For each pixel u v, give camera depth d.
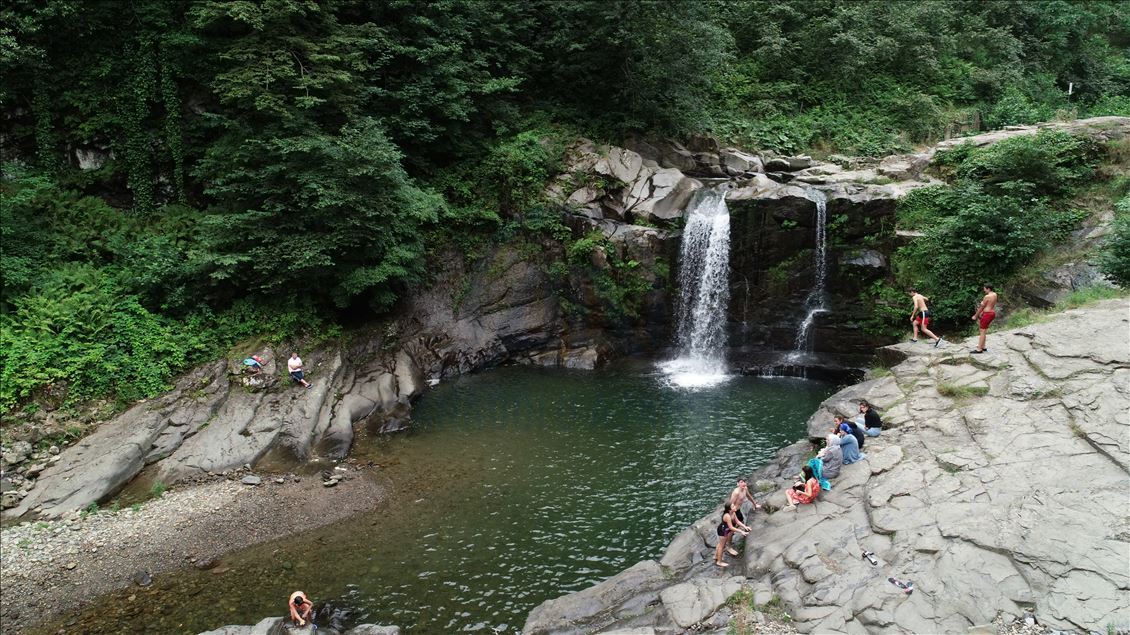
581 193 26.95
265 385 19.05
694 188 27.33
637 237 25.78
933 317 22.14
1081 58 39.72
